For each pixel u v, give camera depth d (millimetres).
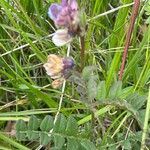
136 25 151
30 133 103
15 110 153
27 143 142
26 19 163
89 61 153
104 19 168
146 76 139
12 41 162
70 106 148
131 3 146
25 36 147
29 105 152
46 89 145
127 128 133
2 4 151
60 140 106
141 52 152
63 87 141
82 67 103
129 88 137
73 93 142
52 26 165
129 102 110
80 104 145
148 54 151
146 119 106
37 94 137
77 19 92
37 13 162
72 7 92
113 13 172
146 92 143
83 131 119
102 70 149
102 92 110
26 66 163
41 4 170
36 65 159
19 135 102
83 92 106
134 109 107
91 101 107
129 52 153
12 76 151
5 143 136
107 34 165
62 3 92
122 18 150
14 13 167
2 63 151
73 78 102
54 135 105
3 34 168
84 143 109
